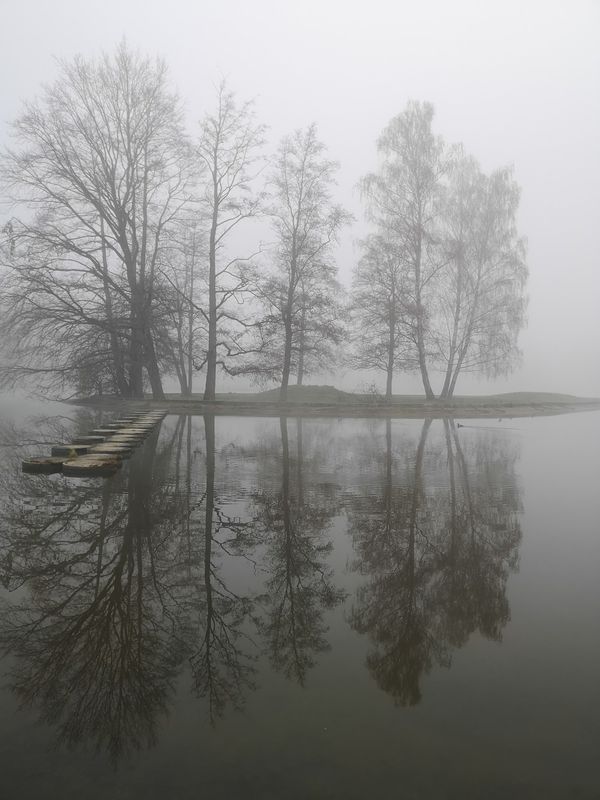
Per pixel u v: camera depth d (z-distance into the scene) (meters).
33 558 4.41
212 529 5.32
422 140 26.91
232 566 4.28
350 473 8.74
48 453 10.48
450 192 28.14
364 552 4.68
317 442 13.28
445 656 2.86
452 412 25.73
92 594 3.71
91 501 6.42
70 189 24.17
